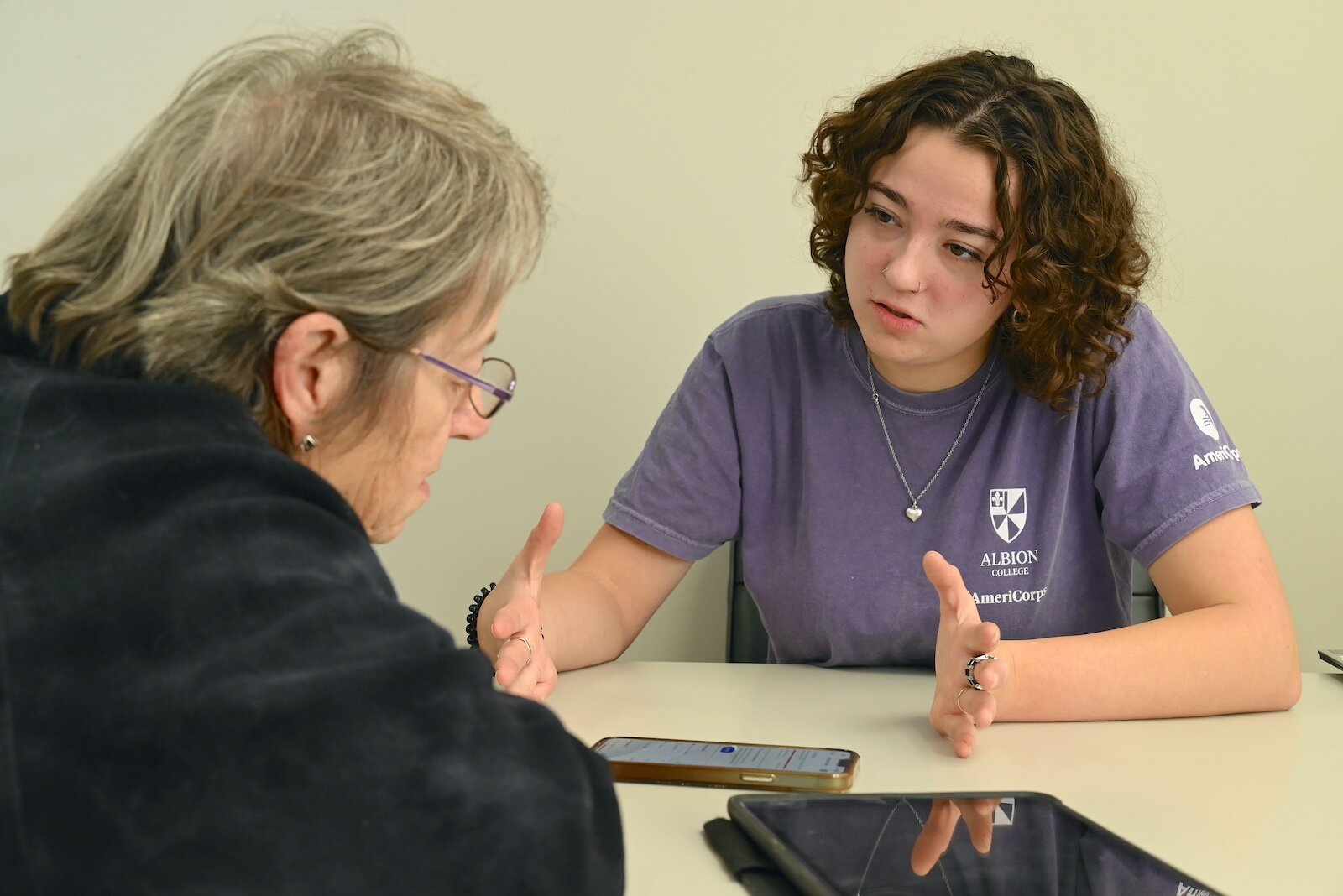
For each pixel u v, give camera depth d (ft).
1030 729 3.41
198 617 1.69
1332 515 6.97
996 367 4.24
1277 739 3.33
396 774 1.68
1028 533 4.23
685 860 2.45
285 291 1.99
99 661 1.66
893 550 4.28
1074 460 4.23
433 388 2.23
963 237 3.60
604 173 6.40
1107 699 3.47
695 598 6.57
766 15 6.39
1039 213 3.58
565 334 6.46
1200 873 2.40
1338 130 6.72
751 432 4.49
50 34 6.03
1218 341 6.82
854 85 6.46
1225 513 3.94
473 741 1.80
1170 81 6.64
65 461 1.82
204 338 1.98
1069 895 2.13
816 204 4.10
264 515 1.81
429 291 2.10
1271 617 3.70
